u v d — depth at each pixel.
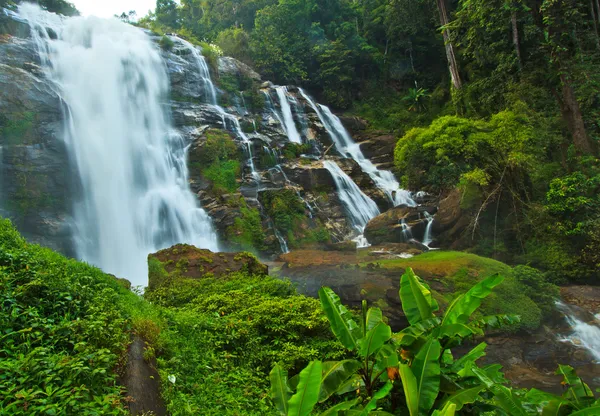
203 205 21.27
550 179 19.66
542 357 10.48
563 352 10.73
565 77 20.22
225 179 22.58
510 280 12.96
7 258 5.27
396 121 37.69
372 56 42.03
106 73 22.84
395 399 3.46
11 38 21.00
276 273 13.90
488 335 10.82
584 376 9.62
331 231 22.81
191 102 26.34
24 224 16.62
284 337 6.67
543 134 19.47
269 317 6.82
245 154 24.84
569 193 17.25
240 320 6.75
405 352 3.63
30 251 5.82
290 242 21.25
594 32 23.41
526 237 17.91
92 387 3.47
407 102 40.31
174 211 20.55
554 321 12.12
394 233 20.55
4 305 4.39
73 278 5.54
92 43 24.77
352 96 40.91
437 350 3.25
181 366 4.97
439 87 39.19
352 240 22.16
